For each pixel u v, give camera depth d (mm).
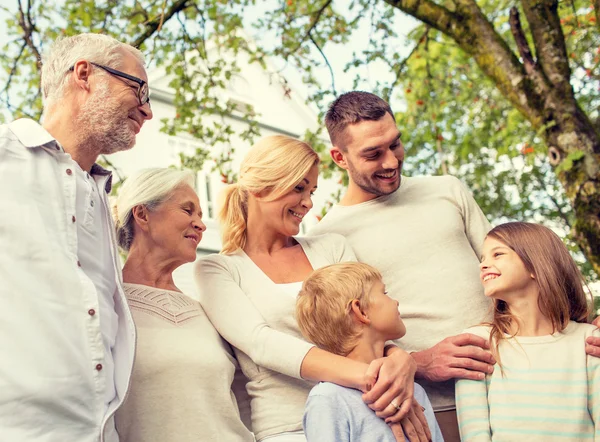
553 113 4871
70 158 2287
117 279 2338
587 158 4719
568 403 2326
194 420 2406
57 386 1984
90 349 2084
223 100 12484
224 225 2865
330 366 2297
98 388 2084
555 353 2418
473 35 5285
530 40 7570
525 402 2355
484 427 2375
